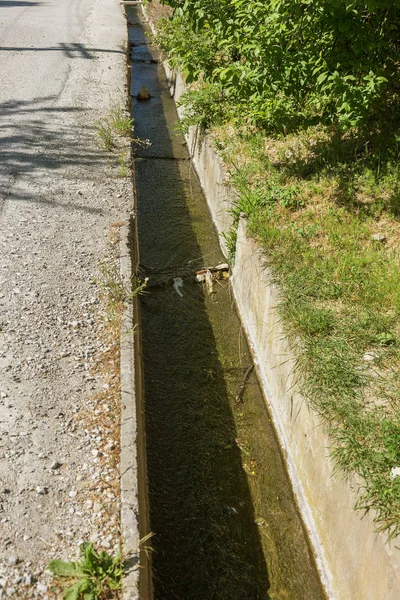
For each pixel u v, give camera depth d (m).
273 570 3.78
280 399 4.58
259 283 5.20
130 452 3.66
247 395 5.05
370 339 4.18
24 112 9.53
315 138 7.14
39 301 5.05
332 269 4.89
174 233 7.36
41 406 4.00
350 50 5.85
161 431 4.72
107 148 8.37
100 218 6.53
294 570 3.77
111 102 10.22
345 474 3.38
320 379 3.92
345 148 6.59
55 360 4.43
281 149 7.13
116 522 3.27
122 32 16.42
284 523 4.05
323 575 3.63
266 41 5.77
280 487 4.29
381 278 4.68
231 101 8.55
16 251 5.76
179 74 12.03
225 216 6.88
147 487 4.21
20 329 4.71
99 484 3.49
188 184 8.64
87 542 3.12
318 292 4.66
